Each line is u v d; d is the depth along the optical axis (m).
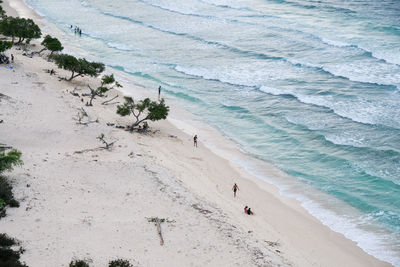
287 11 104.06
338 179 43.41
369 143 49.34
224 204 36.41
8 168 32.19
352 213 37.91
